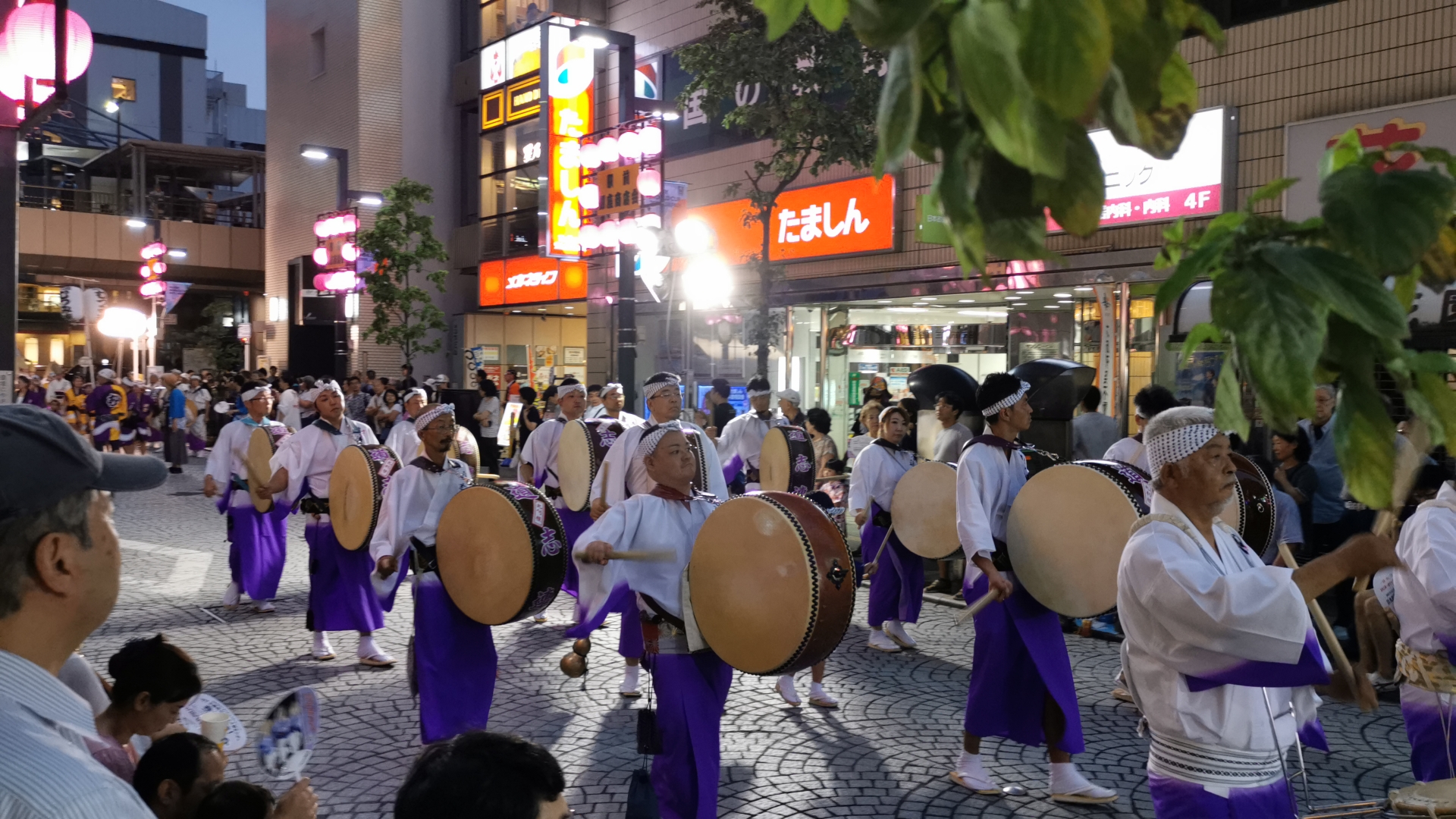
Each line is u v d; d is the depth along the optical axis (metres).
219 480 8.48
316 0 28.33
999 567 4.76
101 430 19.98
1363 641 3.95
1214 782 2.60
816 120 10.62
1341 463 0.93
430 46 26.95
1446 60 8.77
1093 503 4.46
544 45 16.55
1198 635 2.49
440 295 26.86
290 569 10.45
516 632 7.94
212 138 49.97
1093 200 0.75
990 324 14.40
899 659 7.13
